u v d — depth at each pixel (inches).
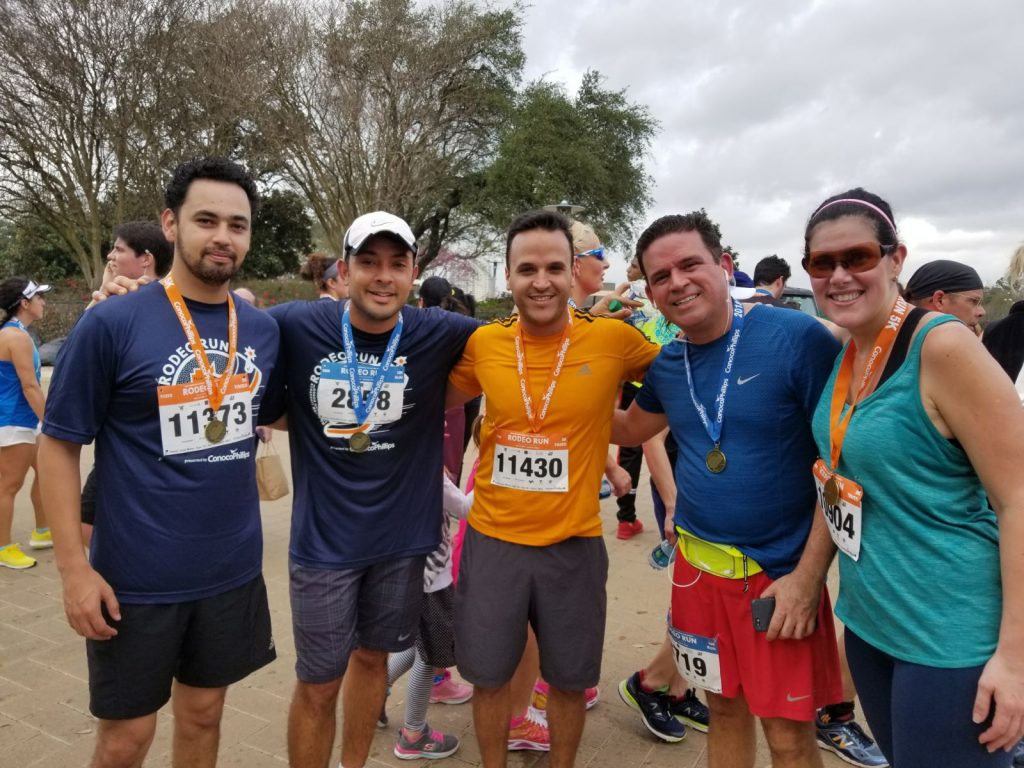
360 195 912.9
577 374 94.7
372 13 878.4
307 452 97.9
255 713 125.0
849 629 76.1
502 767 99.6
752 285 237.3
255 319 90.7
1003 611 62.2
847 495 71.9
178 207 83.0
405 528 100.1
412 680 110.4
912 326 67.3
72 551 77.6
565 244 91.1
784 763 85.3
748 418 83.1
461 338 103.5
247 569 88.2
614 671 141.3
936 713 65.2
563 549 95.7
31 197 951.6
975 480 66.6
